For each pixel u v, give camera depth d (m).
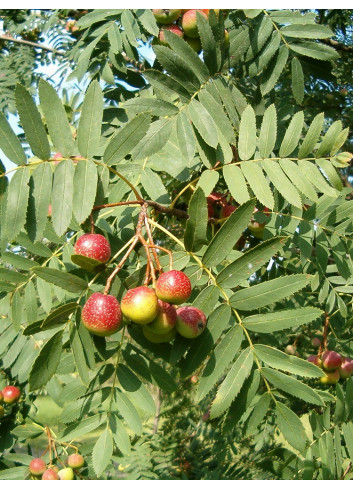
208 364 0.34
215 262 0.36
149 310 0.31
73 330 0.33
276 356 0.33
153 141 0.40
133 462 0.66
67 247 0.49
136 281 0.36
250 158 0.41
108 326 0.32
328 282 0.51
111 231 0.46
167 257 0.37
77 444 0.59
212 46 0.43
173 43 0.42
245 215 0.36
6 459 0.58
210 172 0.40
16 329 0.48
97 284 0.37
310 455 0.40
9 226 0.33
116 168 0.47
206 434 0.77
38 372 0.31
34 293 0.49
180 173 0.47
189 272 0.37
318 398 0.32
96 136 0.34
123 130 0.35
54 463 0.56
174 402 0.89
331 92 0.82
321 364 0.54
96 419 0.37
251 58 0.47
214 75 0.44
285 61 0.48
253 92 0.54
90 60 0.56
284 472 0.41
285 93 0.72
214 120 0.41
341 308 0.51
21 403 0.63
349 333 0.57
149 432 0.86
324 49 0.48
